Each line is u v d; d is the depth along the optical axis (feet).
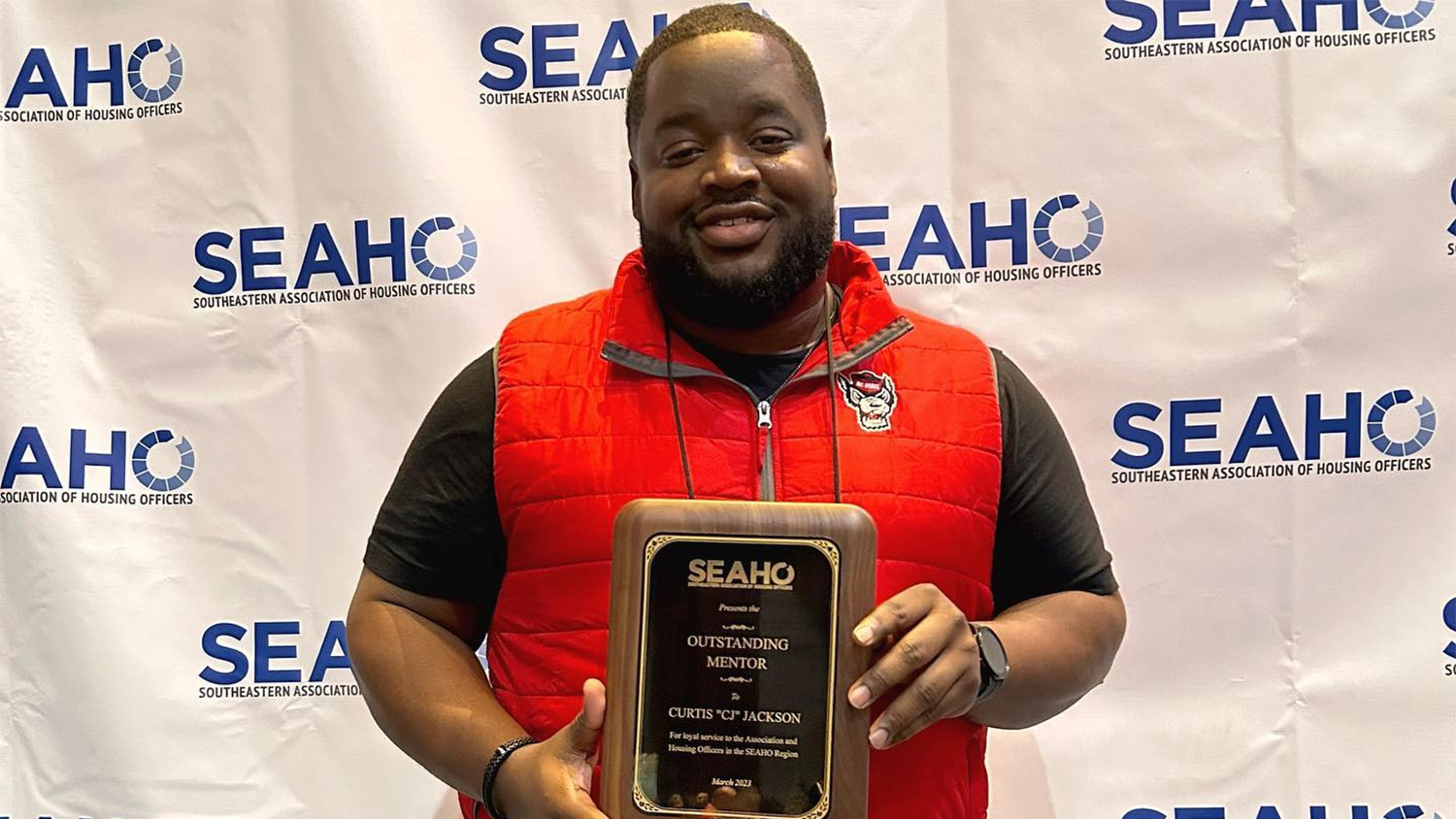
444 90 5.25
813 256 3.89
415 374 5.24
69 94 5.36
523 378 3.99
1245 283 5.07
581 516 3.84
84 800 5.22
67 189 5.34
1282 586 5.04
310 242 5.28
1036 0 5.13
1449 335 4.98
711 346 4.09
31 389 5.29
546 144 5.24
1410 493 4.99
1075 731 5.08
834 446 3.87
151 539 5.28
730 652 3.45
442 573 4.03
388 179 5.24
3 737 5.24
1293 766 5.00
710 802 3.40
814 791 3.39
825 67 5.18
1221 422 5.07
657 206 3.84
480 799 3.76
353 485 5.24
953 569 3.90
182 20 5.33
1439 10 4.99
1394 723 4.96
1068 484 4.21
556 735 3.53
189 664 5.25
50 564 5.25
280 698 5.24
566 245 5.24
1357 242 5.02
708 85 3.79
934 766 3.88
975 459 3.95
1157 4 5.08
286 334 5.29
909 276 5.18
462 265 5.23
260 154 5.30
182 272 5.32
